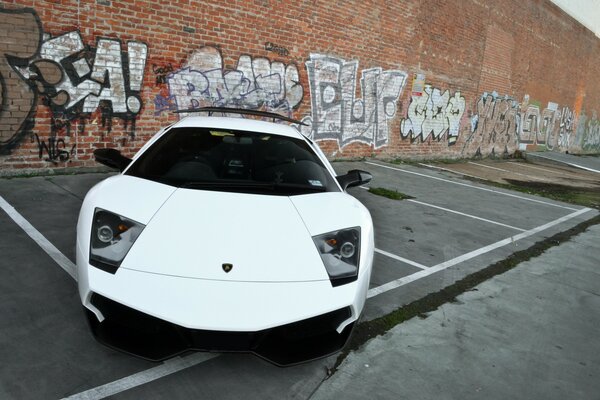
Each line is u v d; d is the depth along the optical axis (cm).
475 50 1436
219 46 727
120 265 213
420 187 887
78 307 283
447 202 784
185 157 309
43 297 289
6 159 551
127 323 211
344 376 252
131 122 648
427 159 1351
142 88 650
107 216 233
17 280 305
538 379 277
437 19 1223
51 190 518
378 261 447
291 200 277
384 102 1114
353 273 239
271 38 805
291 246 236
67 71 578
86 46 588
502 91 1681
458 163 1433
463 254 510
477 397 250
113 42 610
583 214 872
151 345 215
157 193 261
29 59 547
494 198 897
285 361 218
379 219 606
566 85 2259
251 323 205
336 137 1002
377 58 1055
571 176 1582
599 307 409
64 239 383
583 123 2680
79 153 608
